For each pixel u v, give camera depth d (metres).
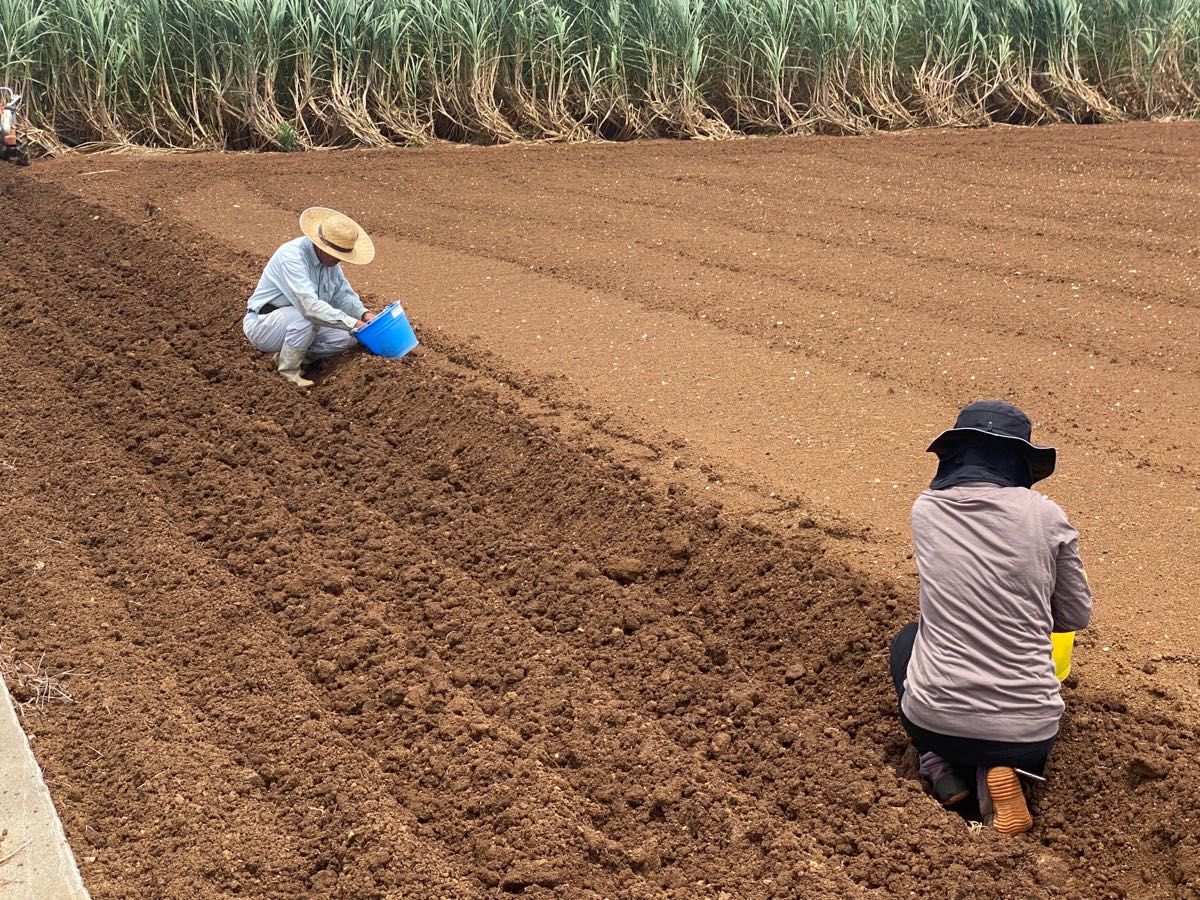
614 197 12.51
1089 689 4.30
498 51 16.19
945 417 6.62
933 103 17.20
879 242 10.52
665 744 4.30
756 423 6.57
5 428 6.89
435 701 4.54
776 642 4.89
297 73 15.52
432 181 13.31
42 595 5.20
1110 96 17.67
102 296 8.99
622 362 7.53
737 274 9.56
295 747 4.28
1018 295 8.87
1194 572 4.98
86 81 14.85
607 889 3.68
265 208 11.70
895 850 3.81
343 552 5.64
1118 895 3.66
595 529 5.72
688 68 16.53
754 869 3.76
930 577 3.97
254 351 7.76
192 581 5.38
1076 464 6.04
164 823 3.87
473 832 3.90
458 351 7.62
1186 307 8.45
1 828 3.75
